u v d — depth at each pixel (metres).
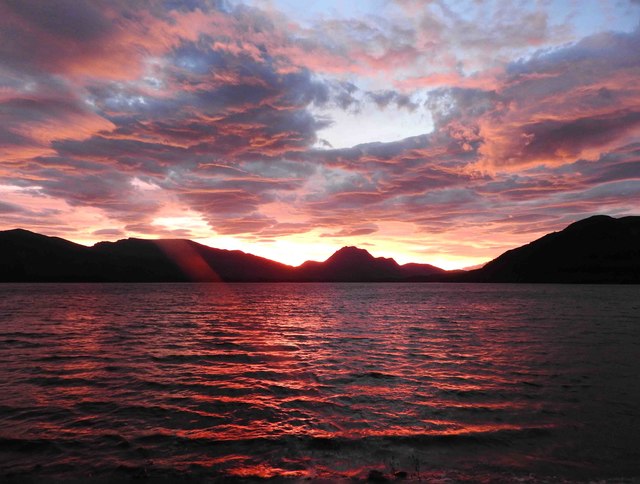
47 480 7.68
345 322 41.12
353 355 21.42
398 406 12.40
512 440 9.68
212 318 45.31
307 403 12.70
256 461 8.52
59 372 16.81
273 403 12.68
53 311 53.78
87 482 7.60
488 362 19.34
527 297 104.81
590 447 9.28
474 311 57.22
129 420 11.02
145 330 32.75
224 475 7.89
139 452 8.94
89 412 11.67
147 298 96.38
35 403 12.48
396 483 7.56
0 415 11.32
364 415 11.52
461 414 11.59
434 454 8.91
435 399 13.12
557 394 13.64
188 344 25.17
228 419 11.16
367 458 8.68
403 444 9.44
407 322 40.88
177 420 11.05
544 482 7.61
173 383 15.14
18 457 8.66
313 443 9.50
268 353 22.02
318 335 30.28
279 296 118.69
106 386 14.59
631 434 10.07
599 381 15.43
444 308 64.19
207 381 15.50
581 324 37.59
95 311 54.25
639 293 127.06
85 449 9.09
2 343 24.98
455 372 17.14
